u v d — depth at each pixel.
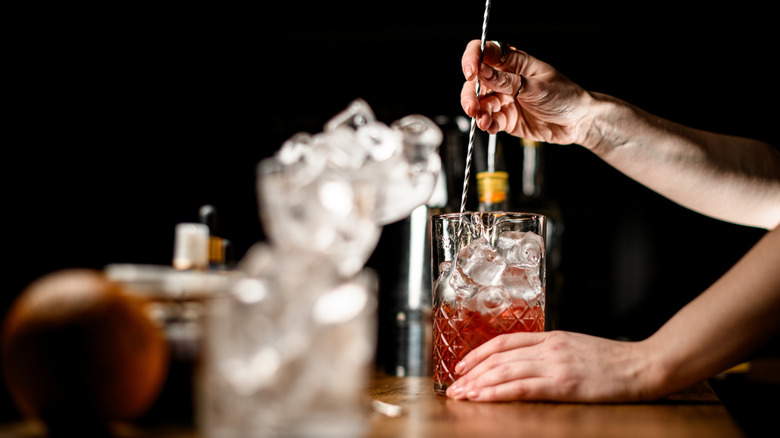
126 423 0.56
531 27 1.67
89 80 1.36
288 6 1.59
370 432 0.59
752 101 1.67
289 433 0.53
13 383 0.54
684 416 0.65
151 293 0.58
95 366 0.53
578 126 0.93
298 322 0.53
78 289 0.54
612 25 1.66
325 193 0.54
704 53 1.67
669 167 0.93
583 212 1.75
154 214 1.47
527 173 1.29
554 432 0.59
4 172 1.23
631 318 1.71
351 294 0.54
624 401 0.71
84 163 1.35
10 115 1.24
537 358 0.71
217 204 1.60
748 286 0.71
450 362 0.76
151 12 1.46
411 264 0.96
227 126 1.64
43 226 1.26
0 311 1.12
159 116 1.53
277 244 0.55
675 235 1.71
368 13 1.63
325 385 0.53
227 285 0.54
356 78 1.73
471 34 1.67
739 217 0.96
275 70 1.71
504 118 0.93
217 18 1.56
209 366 0.53
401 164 0.62
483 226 0.77
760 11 1.62
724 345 0.70
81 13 1.34
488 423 0.62
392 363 0.96
